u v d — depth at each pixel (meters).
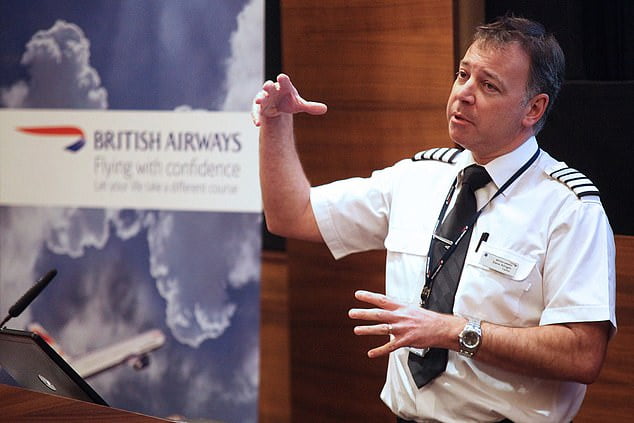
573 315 2.45
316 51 4.22
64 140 4.80
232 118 4.46
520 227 2.58
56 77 4.80
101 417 2.18
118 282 4.76
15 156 4.91
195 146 4.54
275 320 4.89
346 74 4.16
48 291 4.91
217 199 4.53
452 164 2.79
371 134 4.14
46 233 4.89
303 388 4.56
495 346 2.43
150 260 4.68
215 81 4.47
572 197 2.55
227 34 4.43
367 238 2.96
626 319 3.68
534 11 3.97
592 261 2.48
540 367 2.44
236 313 4.55
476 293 2.57
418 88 3.97
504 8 3.98
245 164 4.47
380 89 4.08
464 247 2.62
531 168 2.64
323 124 4.26
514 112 2.55
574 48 3.94
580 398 2.64
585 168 3.78
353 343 4.37
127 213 4.71
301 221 2.94
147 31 4.59
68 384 2.46
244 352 4.55
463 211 2.66
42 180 4.87
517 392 2.55
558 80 2.60
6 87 4.90
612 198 3.74
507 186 2.62
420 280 2.70
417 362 2.62
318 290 4.45
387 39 4.02
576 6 3.91
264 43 4.75
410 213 2.79
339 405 4.46
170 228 4.63
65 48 4.77
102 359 4.82
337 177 4.26
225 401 4.61
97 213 4.78
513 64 2.52
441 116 3.92
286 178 2.90
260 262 4.48
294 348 4.56
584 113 3.76
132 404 4.79
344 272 4.35
